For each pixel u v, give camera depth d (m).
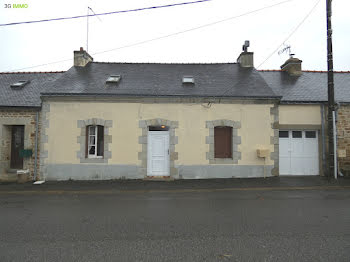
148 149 9.50
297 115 9.72
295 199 6.39
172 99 9.33
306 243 3.64
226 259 3.19
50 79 11.61
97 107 9.34
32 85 11.02
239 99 9.38
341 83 11.09
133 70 11.43
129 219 4.83
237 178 9.23
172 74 11.08
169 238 3.88
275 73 12.18
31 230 4.27
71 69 11.30
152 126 9.63
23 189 7.85
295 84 10.98
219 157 9.54
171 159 9.29
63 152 9.26
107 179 9.20
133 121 9.34
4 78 11.71
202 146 9.34
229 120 9.39
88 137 9.52
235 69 11.59
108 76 10.73
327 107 9.71
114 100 9.34
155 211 5.37
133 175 9.25
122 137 9.30
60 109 9.32
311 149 9.94
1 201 6.46
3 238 3.93
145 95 9.23
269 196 6.77
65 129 9.30
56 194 7.38
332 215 4.98
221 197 6.71
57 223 4.62
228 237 3.89
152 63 12.21
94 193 7.48
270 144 9.41
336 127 9.59
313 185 8.05
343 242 3.66
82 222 4.67
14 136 10.01
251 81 10.36
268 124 9.44
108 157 9.26
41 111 9.44
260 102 9.43
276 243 3.65
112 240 3.82
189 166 9.27
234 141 9.35
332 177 8.75
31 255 3.33
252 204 5.90
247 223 4.53
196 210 5.42
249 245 3.59
